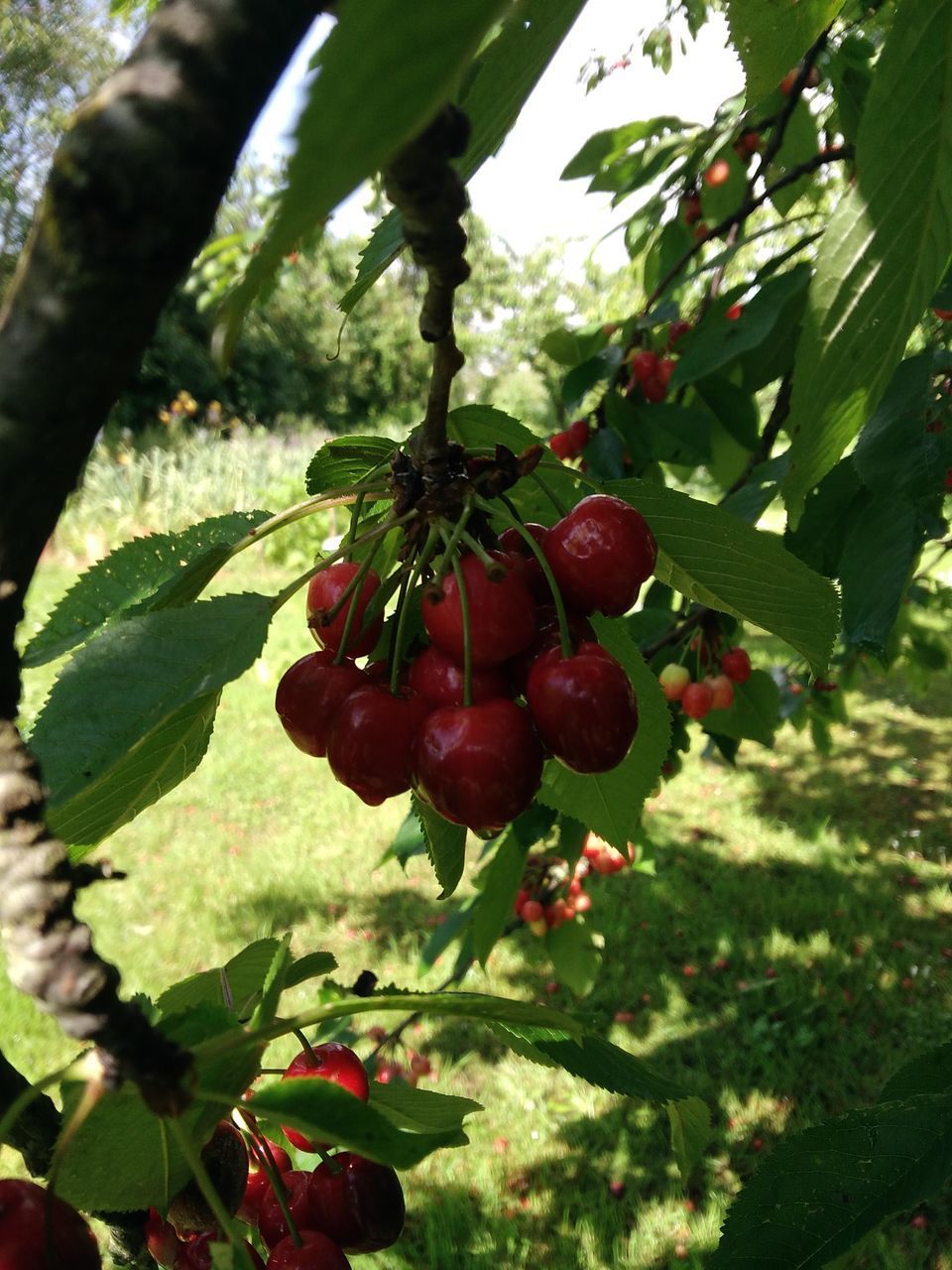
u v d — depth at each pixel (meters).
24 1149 0.15
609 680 0.19
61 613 0.21
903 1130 0.22
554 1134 0.77
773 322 0.47
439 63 0.06
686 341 0.53
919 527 0.35
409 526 0.21
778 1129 0.76
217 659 0.15
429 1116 0.24
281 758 1.49
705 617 0.53
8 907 0.10
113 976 0.11
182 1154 0.16
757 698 0.56
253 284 0.10
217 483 2.88
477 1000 0.15
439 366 0.16
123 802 0.21
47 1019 0.84
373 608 0.21
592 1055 0.22
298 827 1.28
